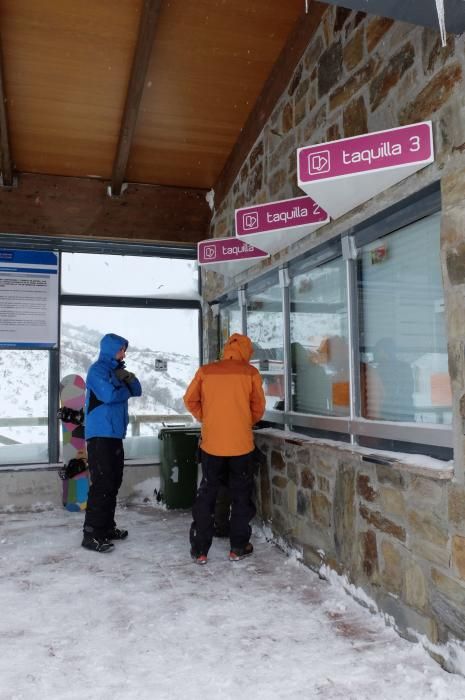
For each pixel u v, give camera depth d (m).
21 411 5.75
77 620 2.91
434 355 2.70
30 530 4.75
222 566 3.77
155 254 6.26
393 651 2.53
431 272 2.73
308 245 3.75
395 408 3.03
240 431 3.93
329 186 2.76
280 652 2.54
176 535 4.57
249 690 2.22
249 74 4.61
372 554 2.95
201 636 2.71
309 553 3.70
